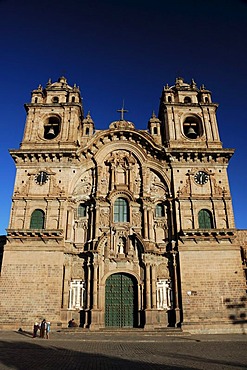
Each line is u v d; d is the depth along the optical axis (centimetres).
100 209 3844
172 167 4022
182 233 3591
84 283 3544
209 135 4291
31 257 3475
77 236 3772
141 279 3522
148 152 4178
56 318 3228
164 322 3362
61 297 3400
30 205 3778
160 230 3797
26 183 3888
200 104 4484
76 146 4203
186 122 4569
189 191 3884
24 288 3344
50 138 4341
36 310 3256
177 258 3559
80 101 4709
